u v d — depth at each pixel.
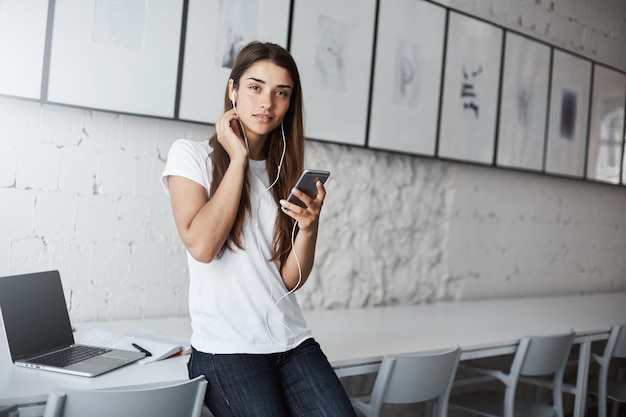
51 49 2.14
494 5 3.68
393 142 3.15
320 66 2.83
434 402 2.58
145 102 2.35
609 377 4.41
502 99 3.65
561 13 4.14
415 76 3.20
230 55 2.54
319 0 2.80
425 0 3.21
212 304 1.59
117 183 2.36
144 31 2.32
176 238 2.51
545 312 3.38
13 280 1.70
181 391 1.50
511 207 3.90
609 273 4.68
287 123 1.72
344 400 1.58
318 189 1.63
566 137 4.06
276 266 1.69
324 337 2.33
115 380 1.58
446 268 3.54
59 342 1.81
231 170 1.54
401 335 2.47
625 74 4.46
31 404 1.43
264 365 1.58
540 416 2.59
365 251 3.15
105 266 2.35
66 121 2.24
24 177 2.17
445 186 3.51
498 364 3.75
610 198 4.63
